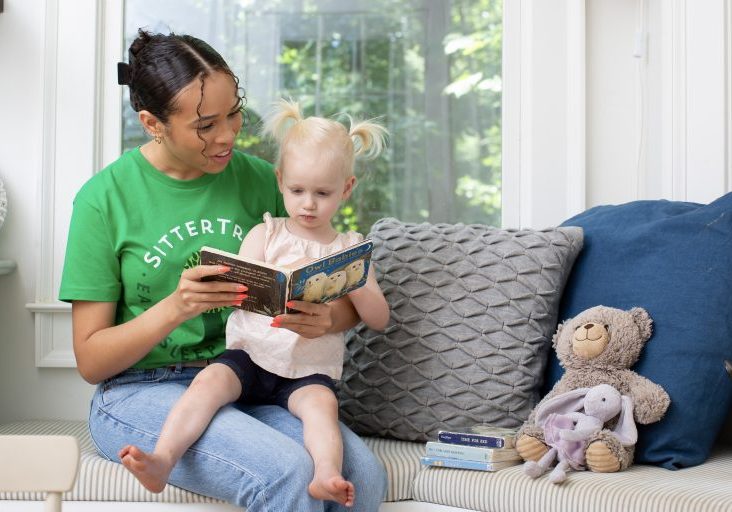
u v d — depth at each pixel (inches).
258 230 73.7
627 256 77.5
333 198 71.8
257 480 60.7
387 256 83.1
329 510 64.7
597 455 66.1
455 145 98.7
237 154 78.4
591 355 71.9
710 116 86.7
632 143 97.7
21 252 94.3
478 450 67.6
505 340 77.9
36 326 93.3
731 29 86.4
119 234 71.7
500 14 98.7
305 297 64.5
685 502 57.6
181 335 71.6
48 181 94.0
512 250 79.8
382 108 98.7
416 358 79.4
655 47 93.4
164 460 60.5
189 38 70.3
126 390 70.1
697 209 77.1
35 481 43.4
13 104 94.3
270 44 98.0
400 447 77.0
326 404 67.1
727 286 72.1
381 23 98.3
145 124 70.3
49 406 94.5
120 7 96.2
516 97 97.7
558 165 97.3
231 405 69.9
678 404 69.6
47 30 94.0
